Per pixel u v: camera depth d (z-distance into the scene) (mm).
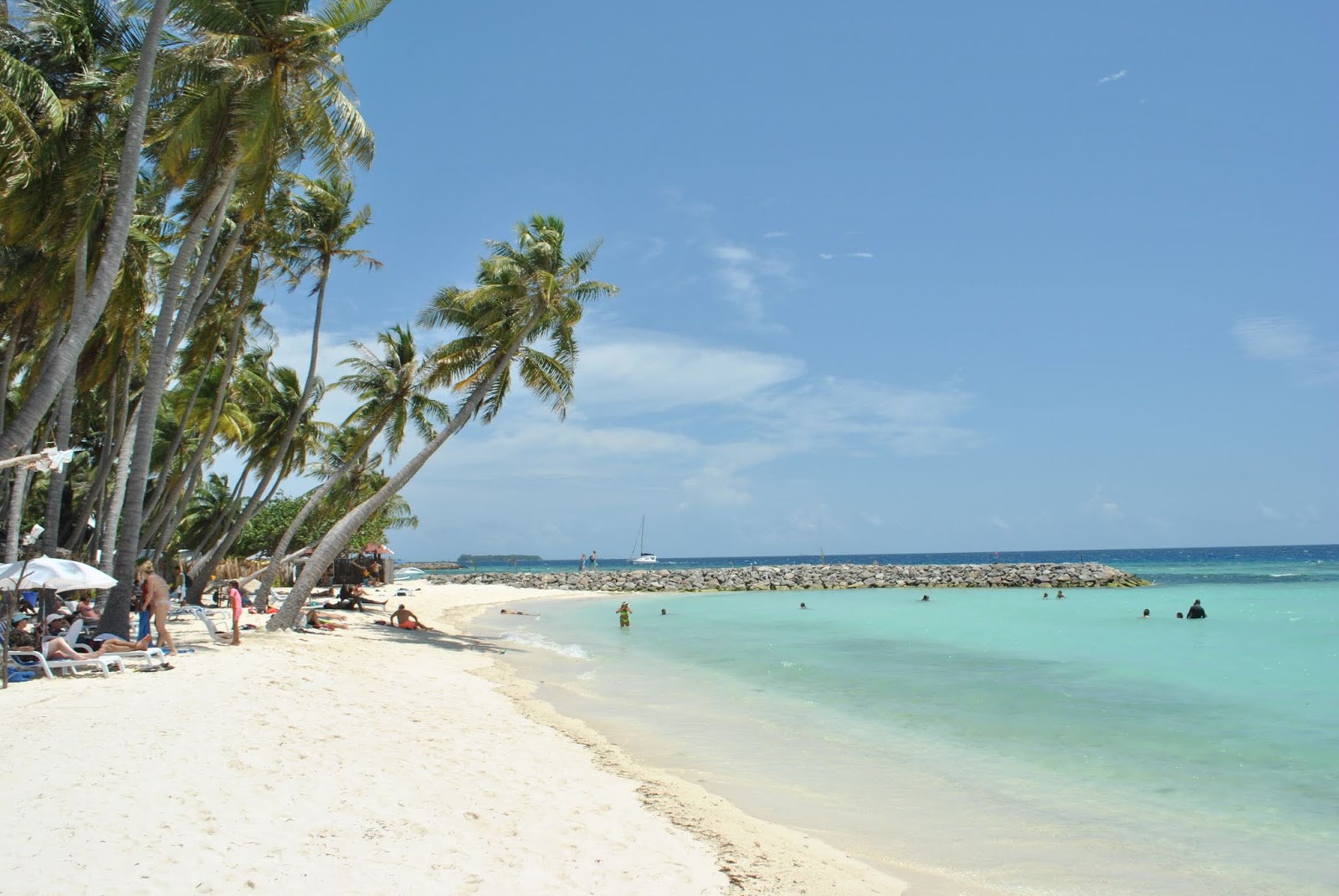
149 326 28000
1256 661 20875
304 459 37031
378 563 49312
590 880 6492
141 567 20781
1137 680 17906
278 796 7586
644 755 11375
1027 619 34688
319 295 26844
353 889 5719
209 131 17109
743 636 28672
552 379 25406
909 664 20766
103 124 17250
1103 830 8508
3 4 16438
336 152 17797
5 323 20172
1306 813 9039
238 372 31969
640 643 26250
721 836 7996
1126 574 66250
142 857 5887
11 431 12320
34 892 5180
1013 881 7164
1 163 14422
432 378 25109
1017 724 13477
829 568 74812
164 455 36500
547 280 22906
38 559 13305
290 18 16328
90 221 16766
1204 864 7578
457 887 6000
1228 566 103688
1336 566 102375
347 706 12336
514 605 47531
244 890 5500
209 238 19391
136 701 11055
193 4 16234
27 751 8320
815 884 6898
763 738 12508
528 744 11312
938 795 9680
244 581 32406
